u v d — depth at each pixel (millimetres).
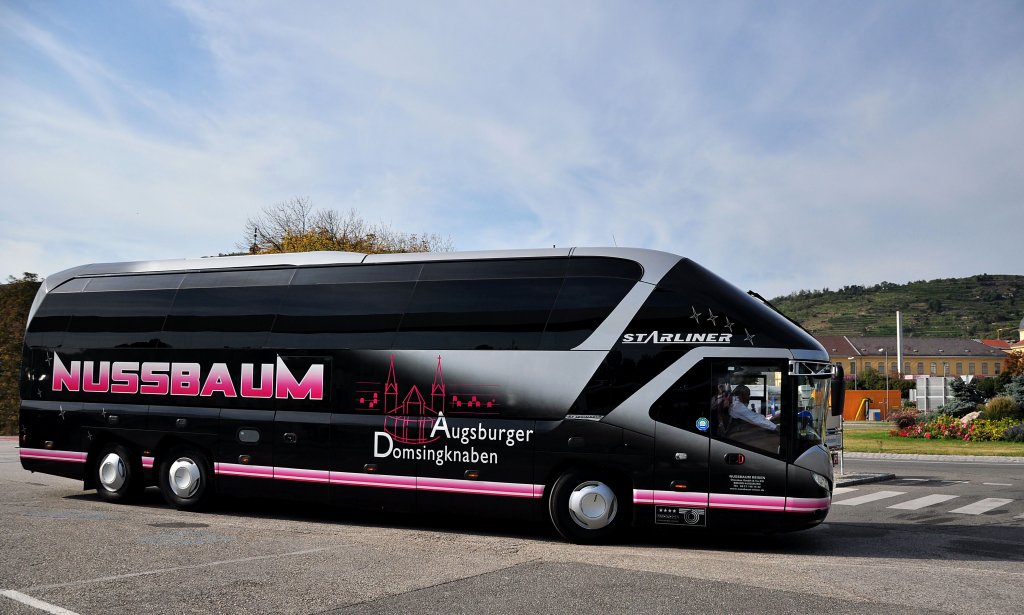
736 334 10367
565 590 7480
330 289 12320
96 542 9602
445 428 11109
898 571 8656
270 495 12180
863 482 18953
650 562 8992
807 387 10211
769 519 9961
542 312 11000
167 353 13211
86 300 14156
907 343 158250
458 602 6977
